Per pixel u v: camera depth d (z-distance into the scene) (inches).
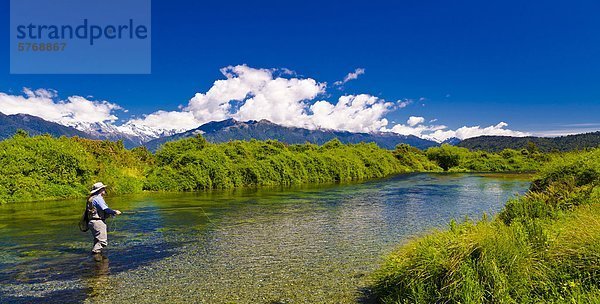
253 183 1804.9
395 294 305.7
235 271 426.3
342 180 2271.2
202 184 1552.7
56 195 1120.8
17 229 652.1
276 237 614.9
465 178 2417.6
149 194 1343.5
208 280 393.7
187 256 492.4
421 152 4456.2
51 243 553.3
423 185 1831.9
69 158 1182.3
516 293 259.0
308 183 2034.9
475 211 925.8
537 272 271.0
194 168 1562.5
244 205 1032.8
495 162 3895.2
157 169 1550.2
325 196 1302.9
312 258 482.0
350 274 410.6
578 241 284.7
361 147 3169.3
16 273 415.2
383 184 1920.5
